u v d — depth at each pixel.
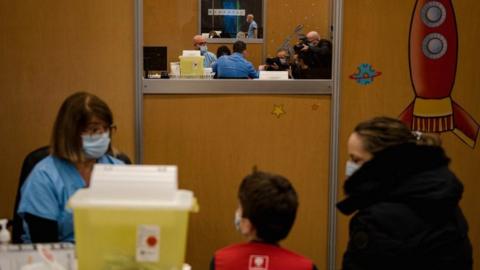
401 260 2.02
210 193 3.80
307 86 3.80
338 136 3.85
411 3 3.84
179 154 3.76
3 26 3.57
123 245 1.95
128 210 1.91
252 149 3.80
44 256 2.08
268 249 2.03
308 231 3.89
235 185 3.80
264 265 2.01
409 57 3.87
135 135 3.71
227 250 2.06
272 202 2.00
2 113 3.62
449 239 2.08
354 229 2.11
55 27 3.60
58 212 2.51
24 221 2.55
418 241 2.03
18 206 2.72
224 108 3.76
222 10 6.68
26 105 3.62
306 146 3.83
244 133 3.79
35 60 3.60
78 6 3.60
